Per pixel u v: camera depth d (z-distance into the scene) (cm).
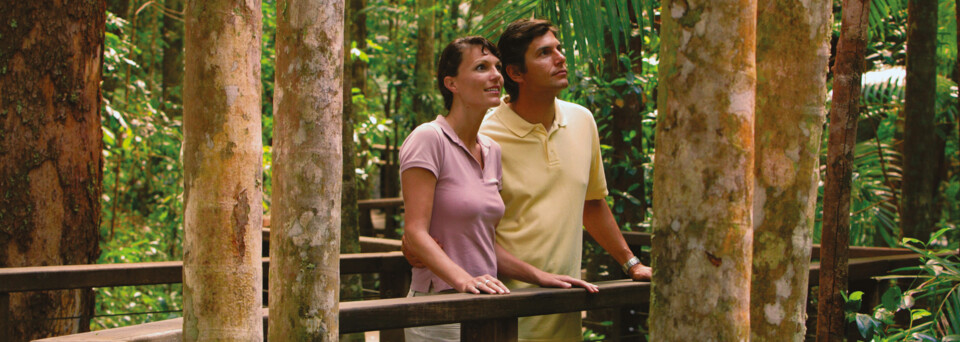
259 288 129
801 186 149
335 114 131
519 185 224
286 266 131
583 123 238
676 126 117
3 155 338
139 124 580
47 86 343
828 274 201
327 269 132
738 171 115
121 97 691
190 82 123
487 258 208
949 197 595
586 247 528
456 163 204
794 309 151
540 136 226
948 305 241
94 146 359
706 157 115
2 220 338
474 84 202
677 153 118
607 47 416
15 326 338
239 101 123
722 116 114
